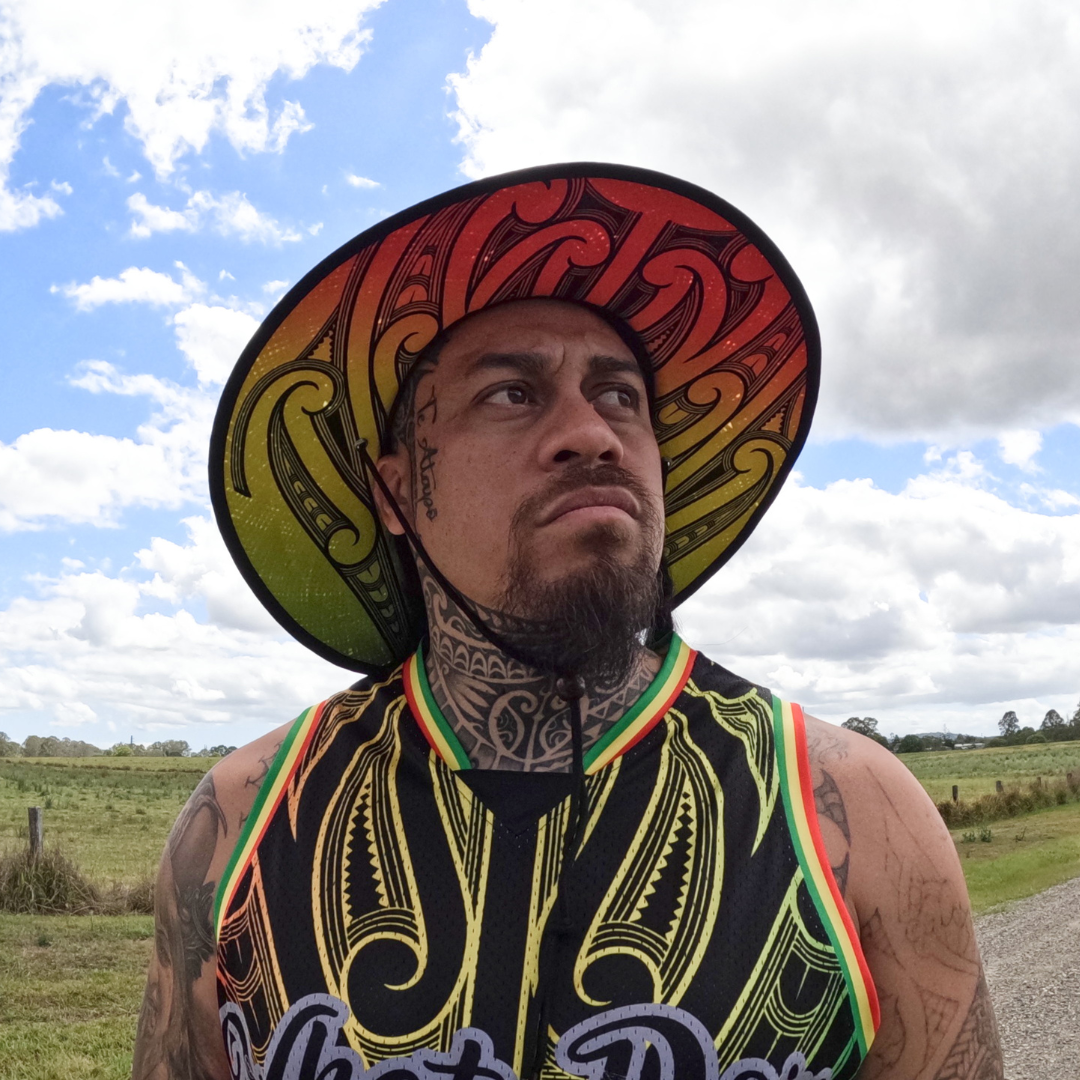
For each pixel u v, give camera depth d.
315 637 1.94
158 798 46.50
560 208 1.53
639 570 1.47
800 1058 1.26
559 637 1.44
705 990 1.27
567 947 1.31
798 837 1.39
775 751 1.47
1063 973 9.60
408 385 1.72
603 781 1.43
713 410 1.91
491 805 1.43
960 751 133.62
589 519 1.43
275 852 1.50
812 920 1.33
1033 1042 7.67
